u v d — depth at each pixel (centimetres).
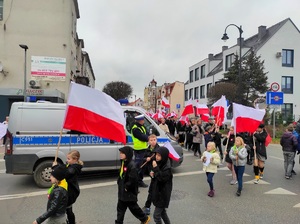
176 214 587
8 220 548
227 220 558
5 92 2166
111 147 855
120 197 480
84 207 623
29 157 773
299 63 3822
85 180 867
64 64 2308
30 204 643
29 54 2255
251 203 668
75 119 502
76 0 2645
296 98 3812
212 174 720
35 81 2238
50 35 2291
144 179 883
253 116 899
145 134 762
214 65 4884
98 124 512
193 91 5403
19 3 2253
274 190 786
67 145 810
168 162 484
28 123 783
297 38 3816
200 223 540
